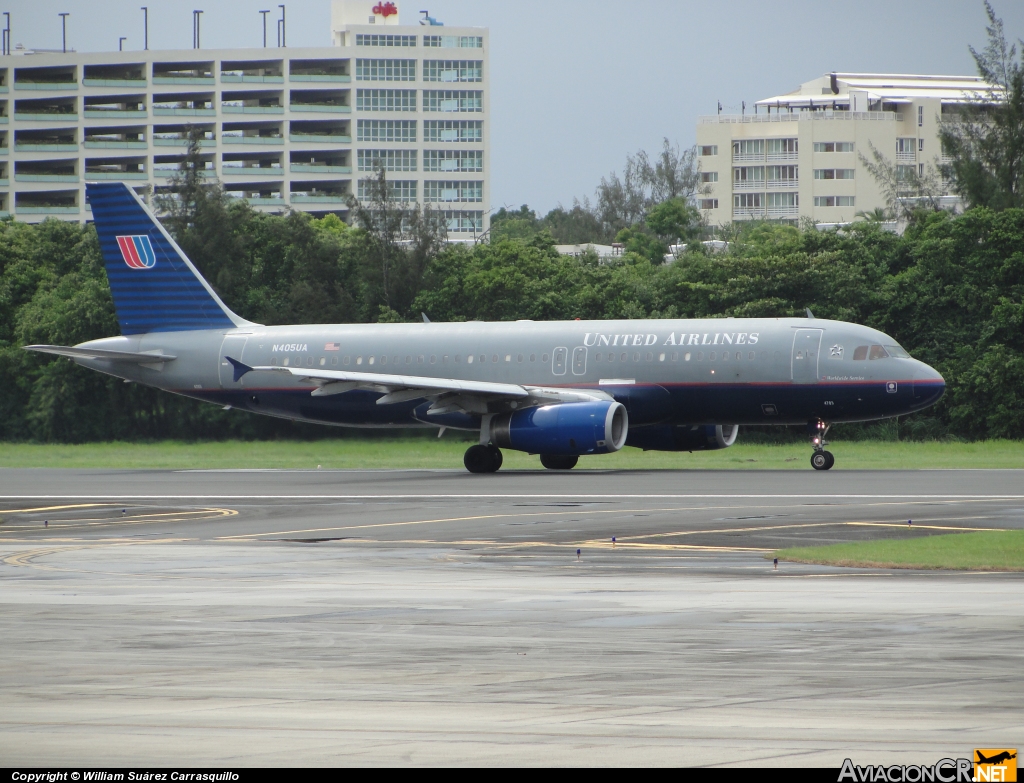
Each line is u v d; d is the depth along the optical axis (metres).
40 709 49.69
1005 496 142.50
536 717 48.03
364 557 97.44
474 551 100.56
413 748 44.16
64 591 79.81
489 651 59.78
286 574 87.69
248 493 164.12
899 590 76.75
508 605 72.69
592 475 187.12
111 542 110.75
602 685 52.88
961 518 119.81
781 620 66.69
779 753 43.19
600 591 77.81
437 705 49.91
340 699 50.97
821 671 54.91
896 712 48.22
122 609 72.38
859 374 188.38
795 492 150.62
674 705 49.59
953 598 73.25
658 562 92.44
